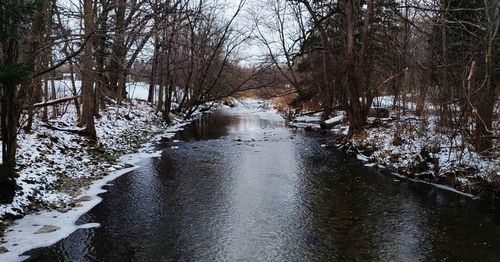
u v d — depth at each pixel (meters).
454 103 12.34
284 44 31.14
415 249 7.84
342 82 19.17
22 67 7.79
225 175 13.36
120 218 9.24
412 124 15.87
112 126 19.94
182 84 36.81
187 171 13.86
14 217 8.73
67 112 20.25
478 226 8.97
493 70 11.05
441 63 12.74
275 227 8.88
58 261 7.11
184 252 7.61
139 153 16.88
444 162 12.44
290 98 41.34
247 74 42.31
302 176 13.27
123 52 15.00
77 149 14.31
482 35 11.63
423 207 10.20
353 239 8.27
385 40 17.34
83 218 9.17
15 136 8.84
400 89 19.92
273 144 19.80
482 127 11.62
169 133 23.84
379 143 16.20
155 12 13.80
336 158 16.20
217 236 8.35
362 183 12.41
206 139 21.47
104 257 7.33
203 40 30.14
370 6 17.45
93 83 16.53
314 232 8.60
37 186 10.25
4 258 7.09
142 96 39.56
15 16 7.61
